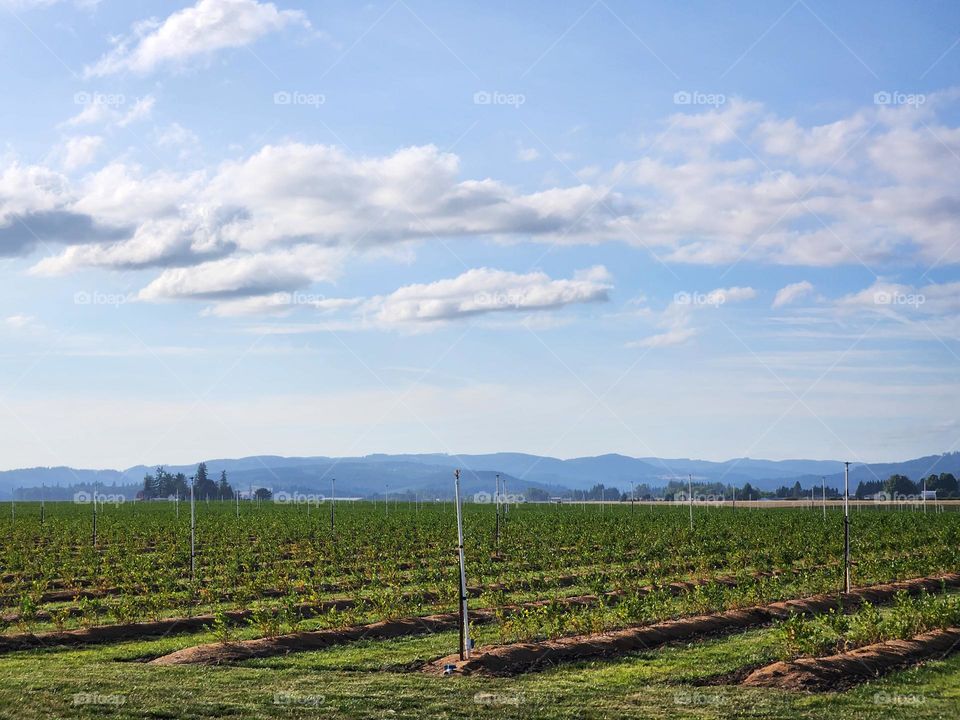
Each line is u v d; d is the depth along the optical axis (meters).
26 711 16.47
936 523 70.88
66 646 24.80
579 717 17.11
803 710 17.70
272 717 16.67
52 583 40.91
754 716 17.23
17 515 89.50
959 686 19.72
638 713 17.39
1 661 22.14
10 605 34.59
